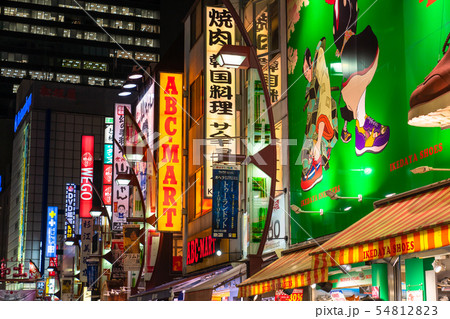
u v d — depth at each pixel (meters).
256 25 23.39
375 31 15.22
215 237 22.53
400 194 12.80
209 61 26.30
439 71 10.95
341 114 17.03
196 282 26.92
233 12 17.11
